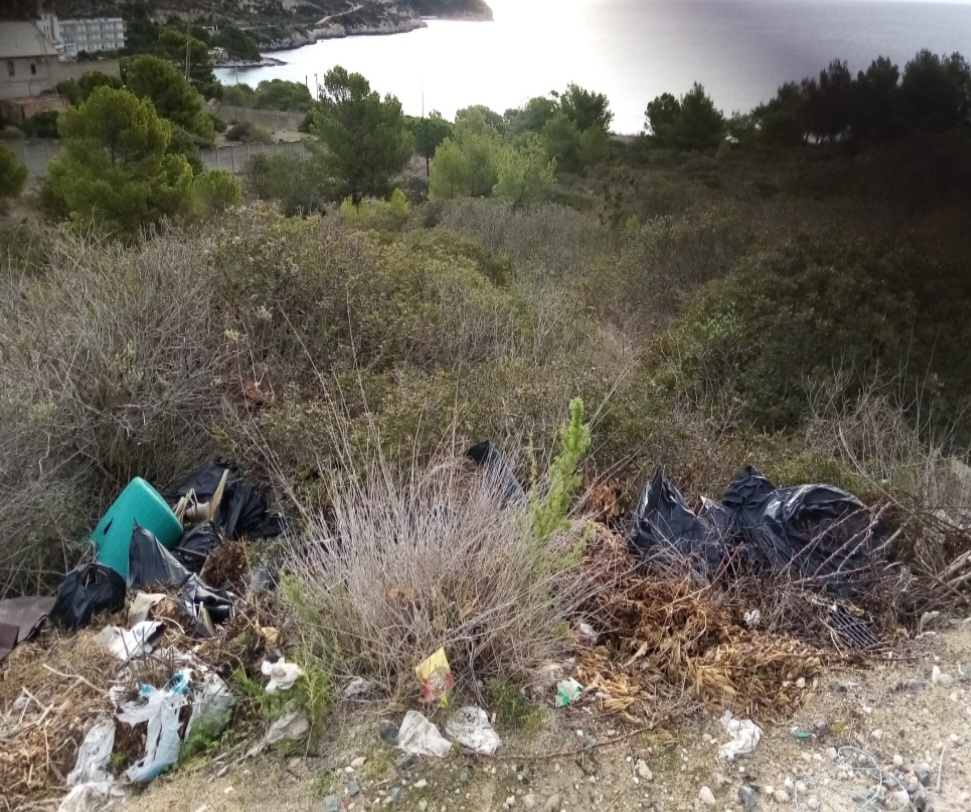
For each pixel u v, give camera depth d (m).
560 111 24.91
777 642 2.69
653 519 3.33
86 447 4.00
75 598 2.93
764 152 17.17
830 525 3.25
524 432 3.82
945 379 6.18
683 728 2.35
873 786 2.15
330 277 5.46
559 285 9.69
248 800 2.07
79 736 2.25
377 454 3.50
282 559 3.09
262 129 30.58
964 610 3.06
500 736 2.27
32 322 4.51
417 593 2.49
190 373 4.43
